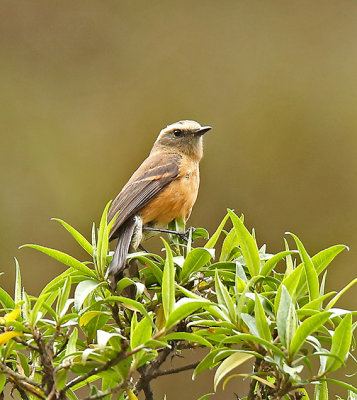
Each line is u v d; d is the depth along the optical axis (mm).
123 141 15062
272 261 4930
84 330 4969
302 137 14633
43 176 14523
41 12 16109
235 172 14344
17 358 4727
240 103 15203
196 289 5203
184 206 8914
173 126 9695
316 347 4258
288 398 4695
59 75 15680
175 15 16219
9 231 13742
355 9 15898
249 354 4340
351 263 13023
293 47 15703
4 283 13141
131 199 8500
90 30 16078
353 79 15219
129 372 4250
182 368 4910
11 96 15273
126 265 5367
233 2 16312
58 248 13820
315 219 13789
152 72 15711
